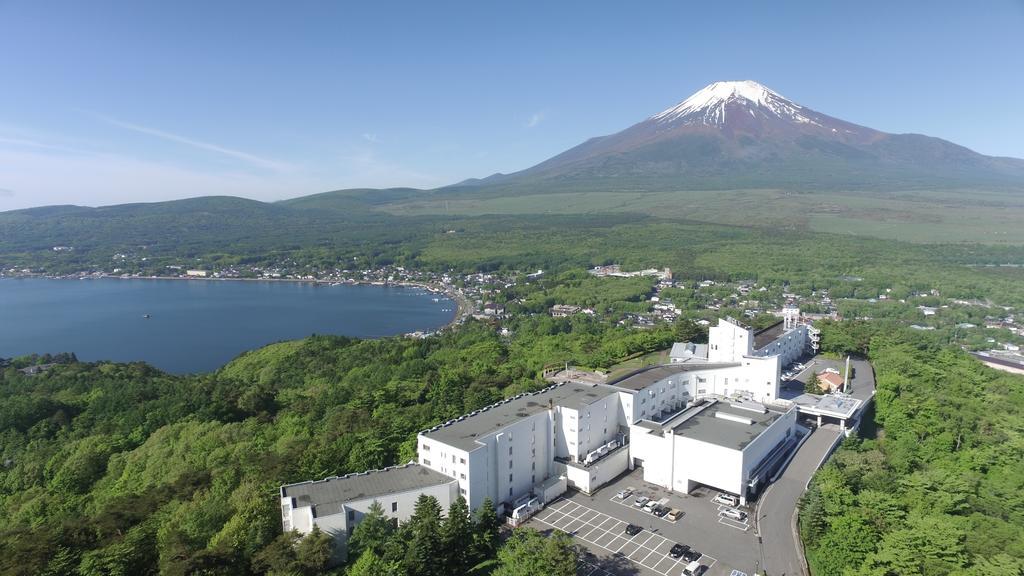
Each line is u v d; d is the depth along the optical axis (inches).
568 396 6747.1
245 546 4416.8
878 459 5895.7
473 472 5191.9
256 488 5290.4
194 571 3991.1
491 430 5654.5
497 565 4520.2
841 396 7844.5
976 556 4215.1
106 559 4266.7
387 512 4896.7
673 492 5851.4
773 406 7504.9
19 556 4340.6
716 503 5585.6
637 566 4586.6
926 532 4370.1
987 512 5157.5
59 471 7042.3
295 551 4224.9
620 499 5708.7
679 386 7824.8
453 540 4473.4
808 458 6392.7
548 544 4261.8
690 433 5954.7
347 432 6909.5
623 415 6909.5
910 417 7293.3
